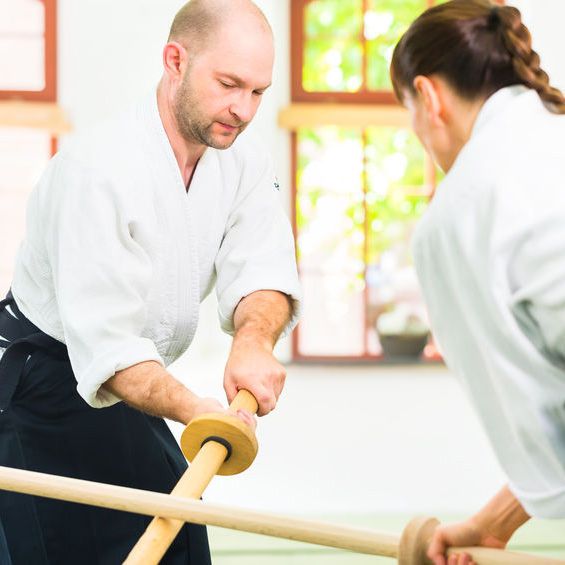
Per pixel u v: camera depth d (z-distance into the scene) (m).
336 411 9.27
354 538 2.63
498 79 2.46
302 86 10.25
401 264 10.50
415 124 2.58
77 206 3.37
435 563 2.59
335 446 9.12
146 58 9.67
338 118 9.91
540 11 9.75
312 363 9.37
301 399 9.28
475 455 9.14
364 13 10.32
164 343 3.65
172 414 3.18
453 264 2.37
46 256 3.52
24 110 9.66
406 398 9.34
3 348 3.63
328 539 2.65
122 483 3.65
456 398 9.33
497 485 8.97
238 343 3.47
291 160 10.09
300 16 10.23
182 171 3.56
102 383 3.31
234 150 3.73
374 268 10.48
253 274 3.70
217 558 7.05
